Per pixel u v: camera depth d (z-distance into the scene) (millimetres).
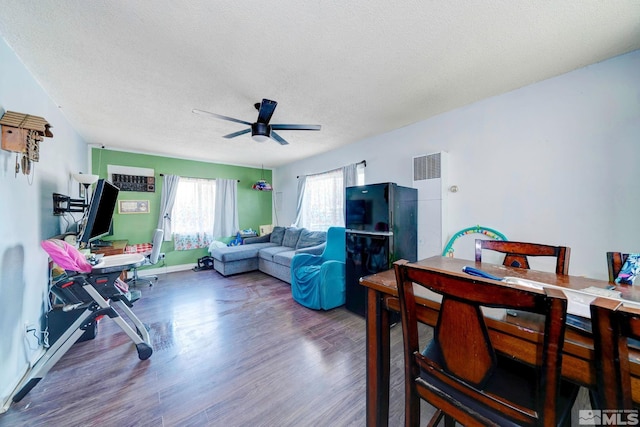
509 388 876
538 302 580
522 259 1606
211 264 4934
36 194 1949
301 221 5133
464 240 2578
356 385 1616
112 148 4125
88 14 1330
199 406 1436
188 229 4887
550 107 2059
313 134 3494
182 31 1467
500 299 647
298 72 1916
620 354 526
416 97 2371
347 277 2865
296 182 5402
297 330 2377
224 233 5297
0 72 1482
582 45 1633
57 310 2072
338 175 4273
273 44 1588
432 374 862
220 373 1735
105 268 1833
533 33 1508
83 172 3629
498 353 813
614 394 539
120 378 1676
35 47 1602
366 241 2633
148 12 1319
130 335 1871
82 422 1322
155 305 3012
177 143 3863
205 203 5117
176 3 1259
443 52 1690
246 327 2439
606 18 1386
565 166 1999
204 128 3168
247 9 1302
